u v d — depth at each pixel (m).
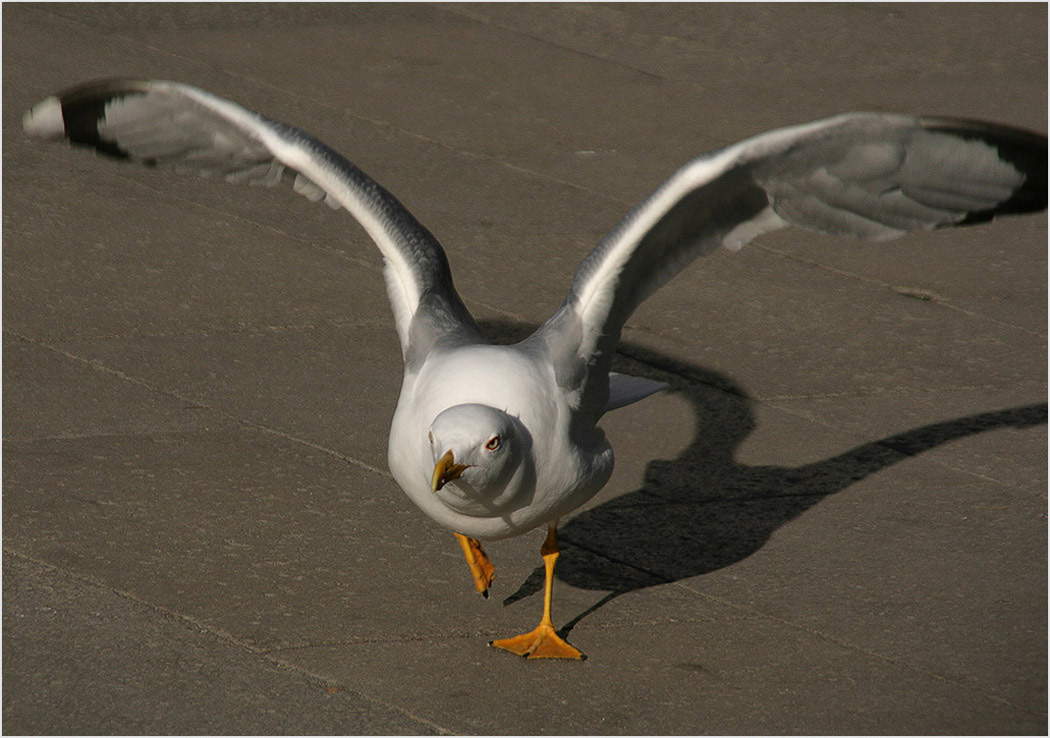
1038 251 18.50
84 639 9.82
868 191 9.79
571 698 9.63
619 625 10.62
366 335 14.98
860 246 18.28
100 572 10.66
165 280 15.78
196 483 12.04
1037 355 15.62
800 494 12.69
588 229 17.97
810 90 23.42
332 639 10.12
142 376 13.73
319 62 22.70
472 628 10.44
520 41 24.69
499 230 17.75
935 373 15.12
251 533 11.41
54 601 10.23
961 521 12.29
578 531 12.02
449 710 9.38
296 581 10.81
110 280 15.67
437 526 11.79
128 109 10.77
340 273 16.34
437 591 10.89
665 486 12.77
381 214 10.74
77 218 17.05
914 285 17.30
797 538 11.97
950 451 13.52
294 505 11.86
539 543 11.82
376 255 16.91
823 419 14.05
